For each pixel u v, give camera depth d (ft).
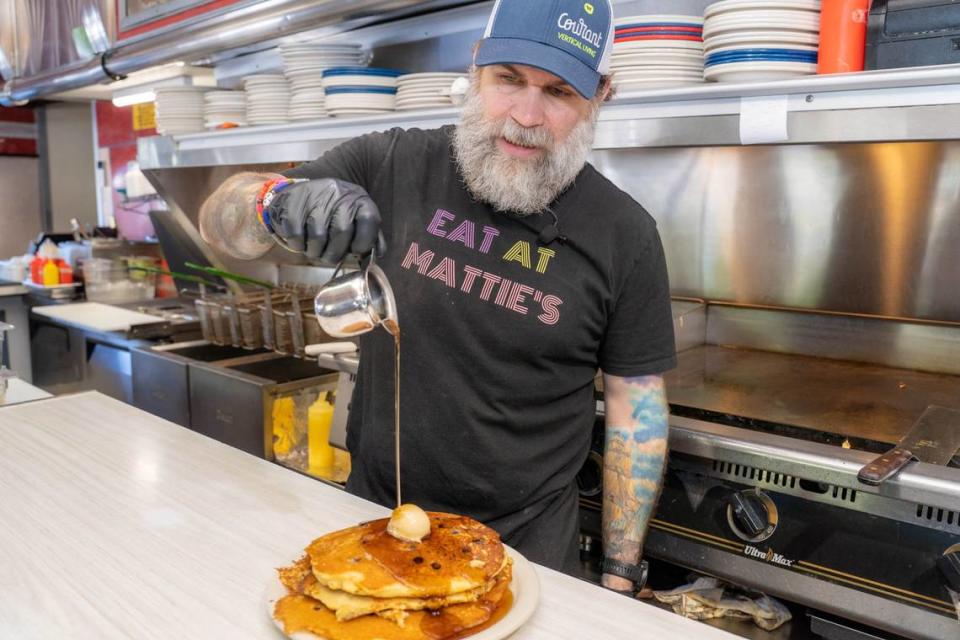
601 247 4.89
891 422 5.51
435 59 9.40
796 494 5.06
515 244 4.92
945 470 4.50
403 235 5.11
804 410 5.81
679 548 5.59
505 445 4.91
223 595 3.34
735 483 5.32
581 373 5.14
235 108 10.41
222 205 4.45
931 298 6.81
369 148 5.39
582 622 3.22
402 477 5.00
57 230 22.99
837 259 7.16
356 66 8.59
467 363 4.87
